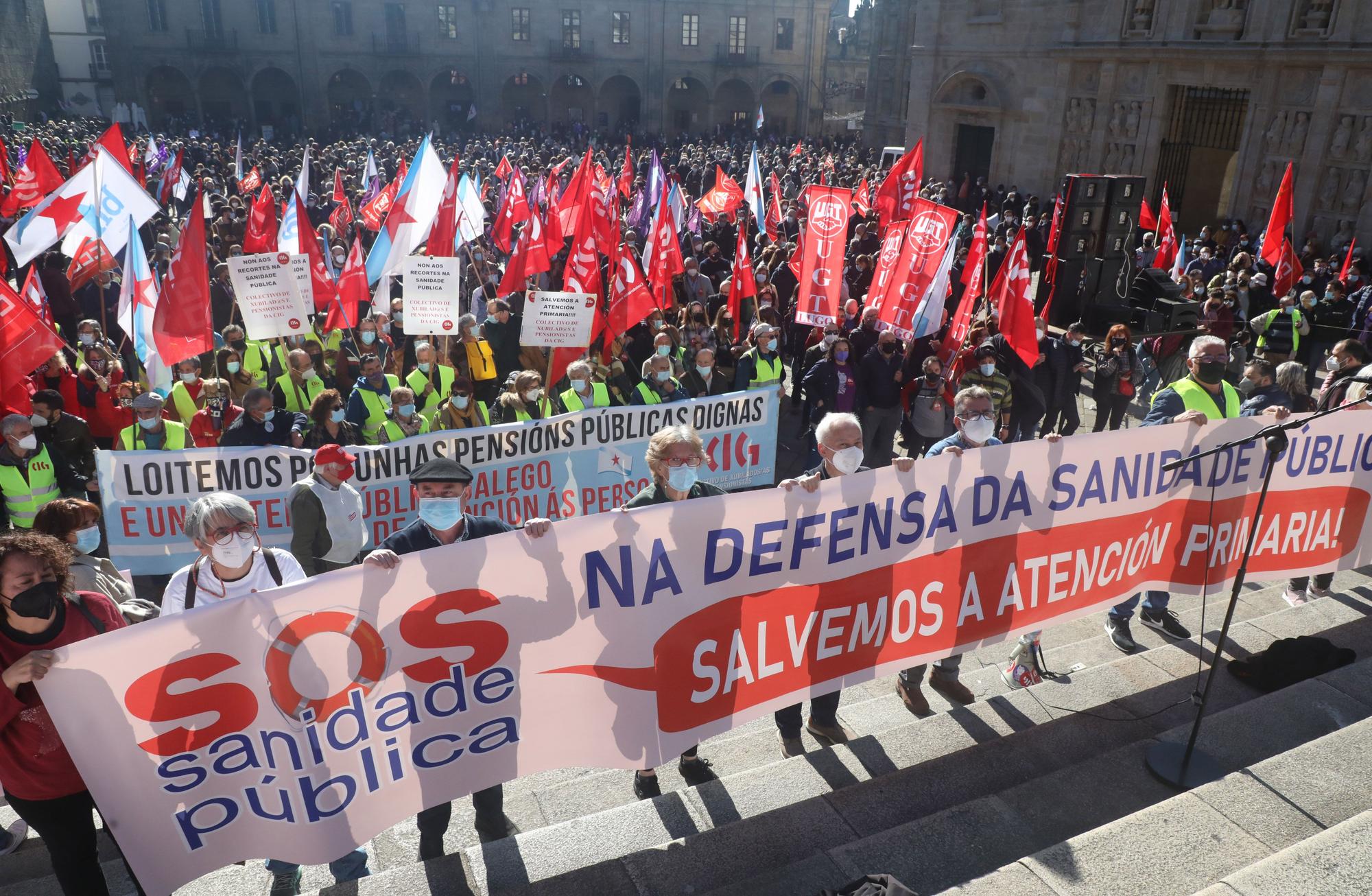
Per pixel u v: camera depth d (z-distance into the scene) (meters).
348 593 3.62
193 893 4.13
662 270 11.39
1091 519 5.20
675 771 5.09
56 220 11.09
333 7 54.44
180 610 3.78
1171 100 26.05
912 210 10.08
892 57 40.59
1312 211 22.70
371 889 3.70
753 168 18.33
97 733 3.35
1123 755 4.50
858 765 4.71
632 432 8.27
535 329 8.06
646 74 58.88
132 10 52.12
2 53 45.03
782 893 3.54
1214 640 5.93
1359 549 6.10
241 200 20.41
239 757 3.59
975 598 5.04
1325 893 3.19
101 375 9.25
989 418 5.14
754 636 4.52
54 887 4.00
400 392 7.57
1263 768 4.07
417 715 3.88
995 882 3.41
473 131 56.31
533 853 3.98
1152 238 20.59
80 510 4.48
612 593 4.12
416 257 8.78
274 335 9.09
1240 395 7.70
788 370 14.65
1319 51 21.77
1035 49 29.27
